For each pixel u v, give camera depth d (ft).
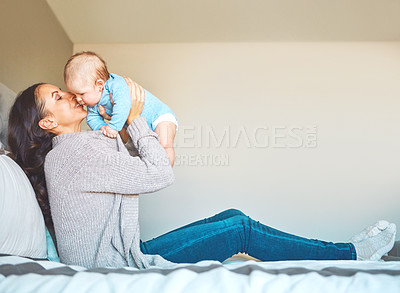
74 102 4.66
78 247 3.64
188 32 12.85
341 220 11.94
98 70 5.13
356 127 12.67
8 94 6.28
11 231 3.28
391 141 12.53
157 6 11.45
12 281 2.41
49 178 3.78
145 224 11.97
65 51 12.42
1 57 7.41
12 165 3.81
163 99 13.12
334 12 11.69
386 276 2.40
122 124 4.81
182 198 12.17
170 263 3.57
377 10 11.55
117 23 12.23
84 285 2.35
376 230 4.56
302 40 13.32
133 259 3.68
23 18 8.70
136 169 3.67
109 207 3.71
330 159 12.42
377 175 12.26
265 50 13.42
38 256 3.72
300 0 11.15
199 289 2.27
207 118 12.88
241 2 11.28
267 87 13.10
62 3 11.02
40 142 4.28
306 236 11.84
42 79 10.05
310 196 12.14
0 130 5.59
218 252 3.96
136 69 13.34
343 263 3.20
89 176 3.60
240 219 4.06
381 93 12.94
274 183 12.27
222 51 13.46
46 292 2.30
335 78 13.10
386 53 13.24
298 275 2.48
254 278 2.36
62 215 3.67
